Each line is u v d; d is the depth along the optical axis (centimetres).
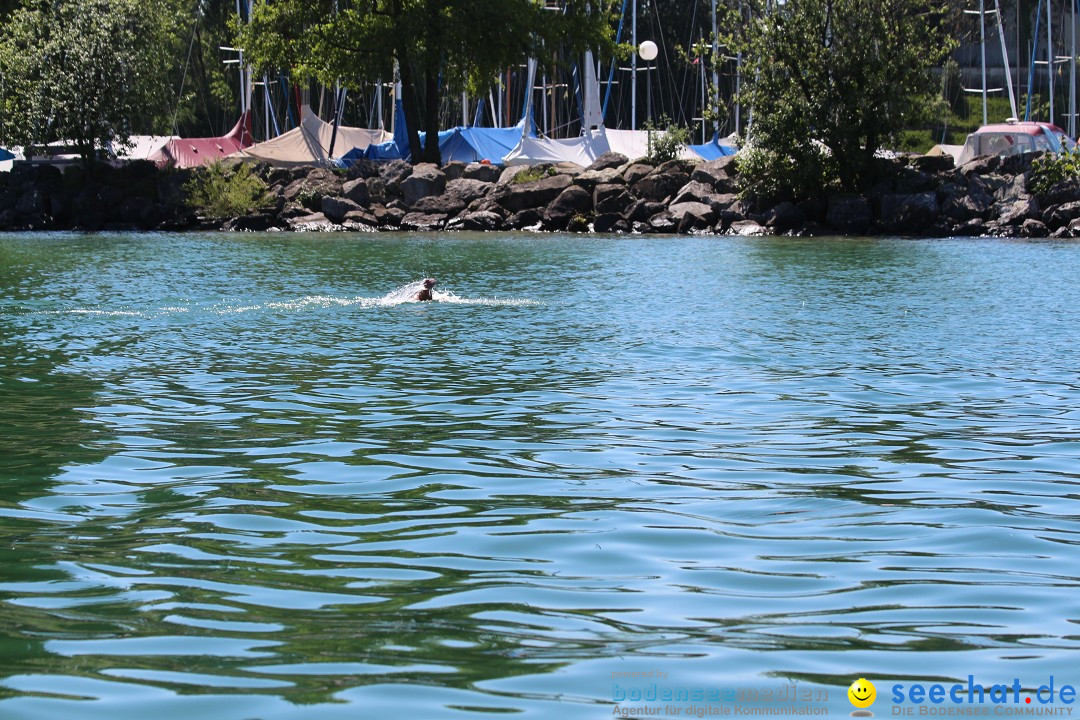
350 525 1204
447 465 1481
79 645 872
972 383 2138
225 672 823
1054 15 12638
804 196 7969
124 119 8650
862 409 1884
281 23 9281
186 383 2111
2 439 1627
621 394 2012
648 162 8894
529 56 9369
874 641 891
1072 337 2755
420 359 2403
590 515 1246
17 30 8744
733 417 1812
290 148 10131
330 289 3891
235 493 1334
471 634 898
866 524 1216
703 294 3762
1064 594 998
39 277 4338
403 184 8456
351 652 862
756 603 975
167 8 9712
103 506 1278
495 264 5022
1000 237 7156
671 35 15325
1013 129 9131
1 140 8700
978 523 1221
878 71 7744
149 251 5791
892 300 3581
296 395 1994
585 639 892
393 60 9275
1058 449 1595
